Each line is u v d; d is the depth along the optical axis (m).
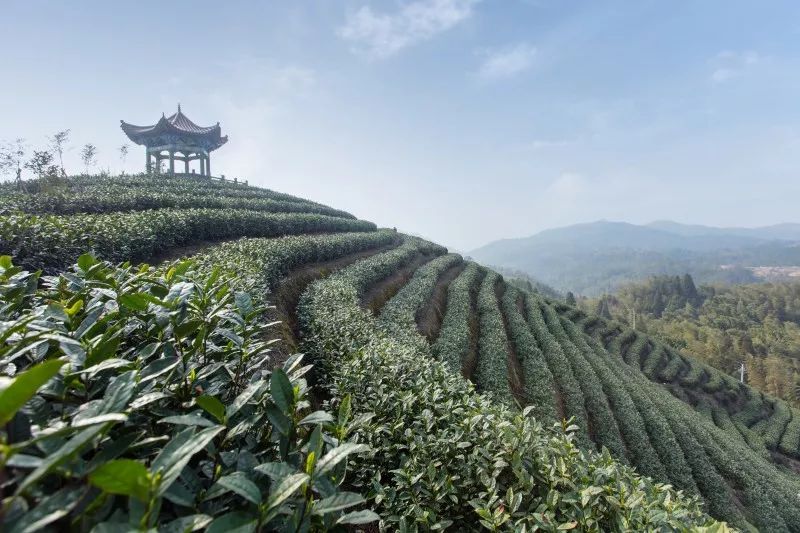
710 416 32.59
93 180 28.69
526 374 17.83
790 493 17.69
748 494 16.44
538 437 3.84
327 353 6.93
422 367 6.36
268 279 10.41
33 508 1.16
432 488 3.44
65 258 8.24
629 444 16.08
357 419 2.56
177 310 2.40
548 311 33.38
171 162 41.69
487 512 2.93
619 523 2.88
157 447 1.81
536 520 2.87
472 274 32.81
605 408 17.00
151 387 1.97
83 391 1.87
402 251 29.38
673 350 43.41
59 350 2.15
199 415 1.84
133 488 1.19
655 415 18.42
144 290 2.89
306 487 1.67
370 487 3.78
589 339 31.28
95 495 1.30
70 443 1.11
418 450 3.93
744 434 30.31
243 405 2.02
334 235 24.95
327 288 12.10
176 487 1.50
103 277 3.03
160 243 12.52
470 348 16.86
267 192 39.69
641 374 30.22
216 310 2.58
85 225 9.92
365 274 18.20
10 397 1.10
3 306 2.62
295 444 2.15
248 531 1.36
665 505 3.33
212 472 1.81
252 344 2.85
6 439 1.32
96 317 2.37
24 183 22.50
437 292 23.70
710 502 15.18
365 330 8.47
